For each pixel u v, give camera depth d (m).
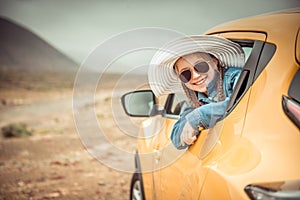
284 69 2.23
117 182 6.98
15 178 7.29
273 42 2.40
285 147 2.00
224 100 2.58
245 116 2.26
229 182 2.03
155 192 3.38
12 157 9.01
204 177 2.27
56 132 11.98
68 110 14.84
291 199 1.71
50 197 6.16
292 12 2.75
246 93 2.36
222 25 3.19
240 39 2.72
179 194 2.67
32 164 8.35
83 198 6.11
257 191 1.84
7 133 11.51
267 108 2.18
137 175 4.26
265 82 2.28
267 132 2.10
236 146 2.19
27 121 13.34
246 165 2.04
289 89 2.16
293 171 1.91
